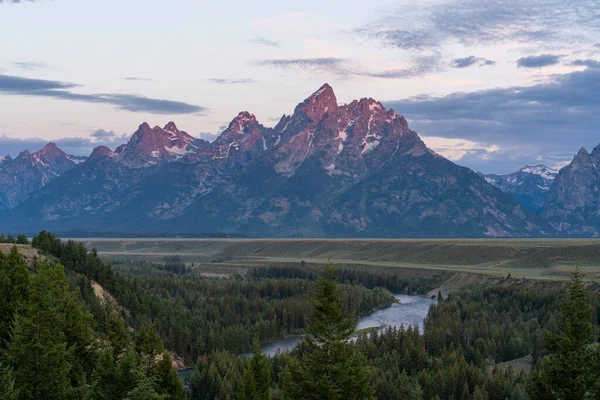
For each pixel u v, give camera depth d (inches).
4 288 3978.8
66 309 3816.4
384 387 4616.1
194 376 5364.2
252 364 3422.7
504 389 4576.8
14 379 2965.1
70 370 3629.4
